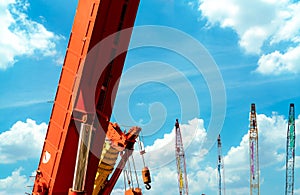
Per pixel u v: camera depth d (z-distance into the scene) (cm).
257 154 8081
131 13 1112
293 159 7775
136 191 1405
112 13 1078
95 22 1052
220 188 8112
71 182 1141
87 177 1143
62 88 1130
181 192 6994
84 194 1004
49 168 1162
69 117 1102
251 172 8050
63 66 1123
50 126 1169
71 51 1101
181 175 7006
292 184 7719
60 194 1136
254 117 8212
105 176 1490
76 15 1095
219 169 8338
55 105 1155
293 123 7869
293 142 7881
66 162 1130
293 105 7688
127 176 1442
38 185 1161
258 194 7906
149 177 1395
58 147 1134
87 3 1075
